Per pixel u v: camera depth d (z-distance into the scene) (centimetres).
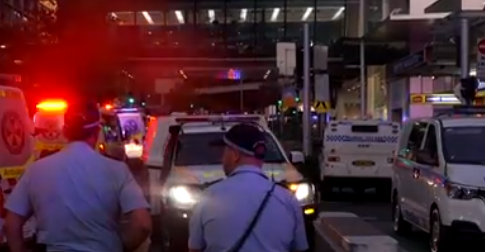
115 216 530
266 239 460
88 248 518
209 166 1303
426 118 1505
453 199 1252
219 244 460
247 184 468
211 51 4741
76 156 527
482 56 2059
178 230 1208
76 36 3356
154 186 1444
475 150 1330
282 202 469
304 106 2927
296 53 2991
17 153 957
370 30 3941
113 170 531
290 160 1342
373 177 2275
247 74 4844
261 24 5066
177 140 1391
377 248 1341
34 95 2548
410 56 3381
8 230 532
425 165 1395
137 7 4878
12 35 3069
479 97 2545
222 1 5009
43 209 520
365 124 2295
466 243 1272
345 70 4528
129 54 4212
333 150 2291
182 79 5209
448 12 3125
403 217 1548
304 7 5066
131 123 3203
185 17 4975
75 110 535
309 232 1212
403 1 4184
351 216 1745
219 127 1420
